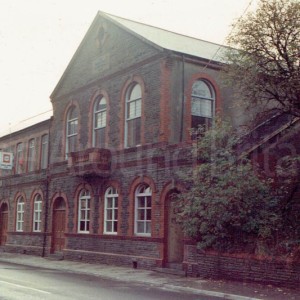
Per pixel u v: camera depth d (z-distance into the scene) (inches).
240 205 628.1
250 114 797.2
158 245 790.5
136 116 893.2
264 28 631.2
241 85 663.8
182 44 943.0
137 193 863.7
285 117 729.6
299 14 613.9
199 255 706.8
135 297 504.1
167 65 829.8
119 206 893.2
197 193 657.0
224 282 639.8
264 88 649.6
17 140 1370.6
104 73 985.5
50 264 941.2
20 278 665.0
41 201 1205.1
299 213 642.2
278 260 593.0
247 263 631.2
